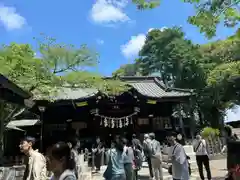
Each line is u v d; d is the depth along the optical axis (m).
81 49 14.20
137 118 22.80
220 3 6.33
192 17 6.62
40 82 13.24
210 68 28.19
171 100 22.31
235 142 2.99
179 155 8.05
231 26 6.54
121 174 7.05
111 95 19.91
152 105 23.12
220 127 30.80
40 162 4.64
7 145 25.94
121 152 7.28
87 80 14.84
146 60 40.50
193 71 30.62
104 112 21.91
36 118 30.28
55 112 22.30
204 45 26.98
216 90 28.30
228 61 20.98
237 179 2.87
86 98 19.81
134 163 10.45
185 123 30.31
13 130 26.66
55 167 3.11
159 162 11.18
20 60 12.28
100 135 22.38
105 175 7.19
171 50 34.25
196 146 11.53
